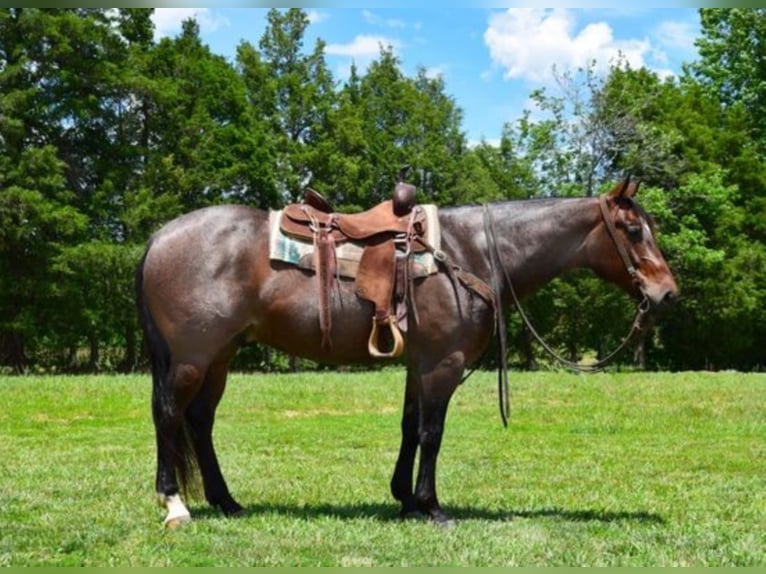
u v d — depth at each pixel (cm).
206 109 3319
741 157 3475
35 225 2622
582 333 3562
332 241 604
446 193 3791
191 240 600
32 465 865
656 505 697
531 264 630
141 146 3075
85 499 689
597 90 3209
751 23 3681
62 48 2733
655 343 3681
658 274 622
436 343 602
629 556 532
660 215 3061
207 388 630
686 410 1418
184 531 579
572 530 596
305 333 604
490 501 714
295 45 3897
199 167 3186
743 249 3312
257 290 601
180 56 3297
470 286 606
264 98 3672
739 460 945
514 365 3650
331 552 530
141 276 610
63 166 2734
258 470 855
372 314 600
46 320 2836
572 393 1611
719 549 550
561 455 982
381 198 3734
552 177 3319
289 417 1357
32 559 511
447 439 1116
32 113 2759
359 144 3619
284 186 3547
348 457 955
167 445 600
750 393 1608
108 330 2978
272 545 543
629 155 3144
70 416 1323
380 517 634
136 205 2905
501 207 638
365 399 1529
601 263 633
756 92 3728
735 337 3425
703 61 3919
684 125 3456
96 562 505
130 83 2869
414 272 598
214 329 596
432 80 4328
